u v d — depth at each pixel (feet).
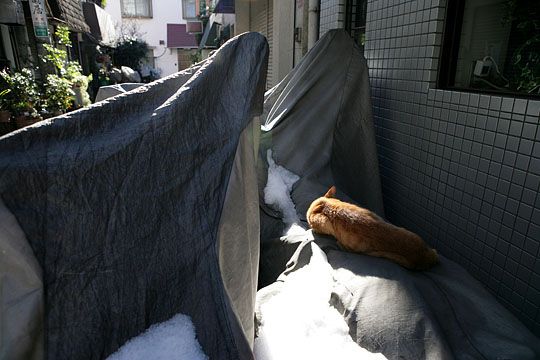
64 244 4.25
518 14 9.22
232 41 5.90
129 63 79.30
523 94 8.63
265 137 12.41
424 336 5.49
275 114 13.33
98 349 4.23
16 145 4.32
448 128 10.81
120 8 89.25
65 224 4.29
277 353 5.82
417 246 7.43
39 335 4.09
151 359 4.29
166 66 95.35
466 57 10.87
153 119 4.91
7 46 27.12
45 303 4.10
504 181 8.99
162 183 4.84
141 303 4.50
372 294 6.28
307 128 12.44
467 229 10.27
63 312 4.15
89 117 4.79
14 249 4.00
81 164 4.44
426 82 11.72
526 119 8.32
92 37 50.29
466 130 10.11
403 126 13.06
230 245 5.26
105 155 4.57
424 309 5.87
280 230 10.14
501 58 9.75
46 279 4.13
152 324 4.54
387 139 14.12
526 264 8.53
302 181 11.38
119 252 4.47
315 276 7.30
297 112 12.68
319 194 10.80
